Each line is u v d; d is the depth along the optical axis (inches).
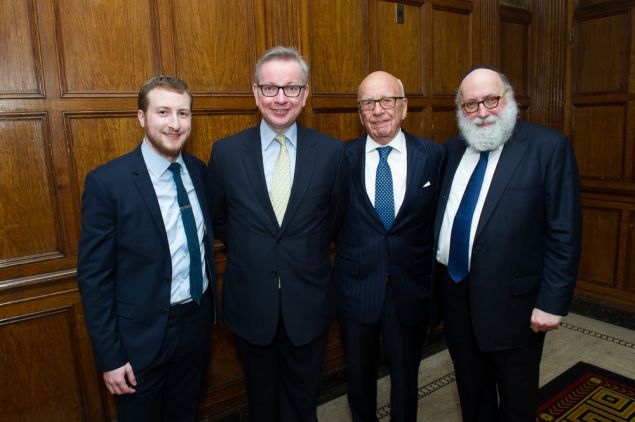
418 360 71.4
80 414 72.1
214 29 76.7
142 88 52.4
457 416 82.3
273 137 59.3
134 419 53.8
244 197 58.3
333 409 86.0
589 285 132.3
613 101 122.5
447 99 110.8
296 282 58.7
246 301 59.0
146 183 52.2
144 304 52.3
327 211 61.9
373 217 65.6
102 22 67.3
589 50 126.1
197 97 75.7
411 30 102.7
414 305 67.3
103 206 50.3
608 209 126.9
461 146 67.3
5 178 63.4
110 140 69.9
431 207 68.4
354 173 67.7
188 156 60.7
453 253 62.9
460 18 111.7
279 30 83.1
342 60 92.1
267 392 64.4
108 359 50.5
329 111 91.7
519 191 58.1
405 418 68.3
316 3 87.4
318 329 60.6
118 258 52.4
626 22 118.3
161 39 71.9
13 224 64.5
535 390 62.6
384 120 65.3
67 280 68.7
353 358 69.1
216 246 81.4
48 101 64.5
